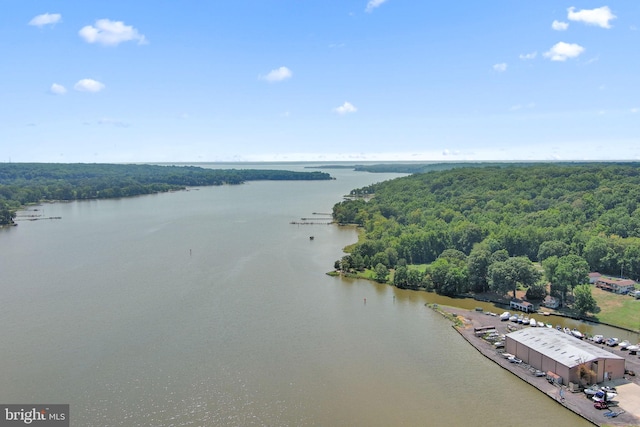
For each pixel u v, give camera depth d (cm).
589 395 9956
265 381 10669
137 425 9012
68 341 12681
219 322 14112
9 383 10544
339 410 9569
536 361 11262
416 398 10031
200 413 9419
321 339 12962
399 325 14075
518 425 9106
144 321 14138
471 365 11531
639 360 11550
